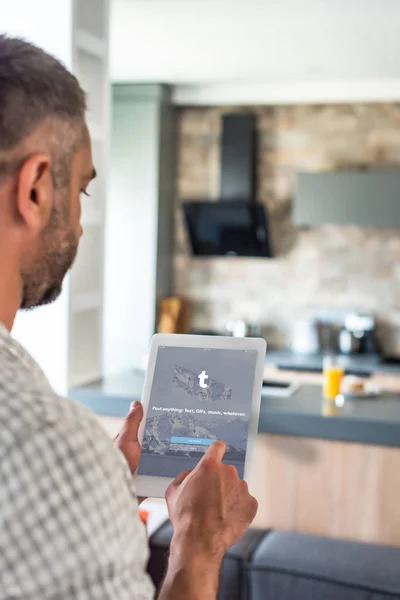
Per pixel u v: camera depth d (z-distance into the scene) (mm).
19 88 615
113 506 570
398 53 4203
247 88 5113
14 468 524
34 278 658
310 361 4684
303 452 2363
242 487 822
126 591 573
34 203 631
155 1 3332
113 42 4027
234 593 2143
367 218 4703
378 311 5121
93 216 2828
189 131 5359
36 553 525
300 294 5246
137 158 5059
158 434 1089
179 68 4629
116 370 5164
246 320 5344
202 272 5414
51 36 2619
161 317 5234
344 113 5102
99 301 2895
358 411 2408
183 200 5152
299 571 2068
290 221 5238
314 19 3562
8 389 544
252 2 3328
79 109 667
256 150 5254
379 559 2125
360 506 2311
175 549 756
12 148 614
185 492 786
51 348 2678
